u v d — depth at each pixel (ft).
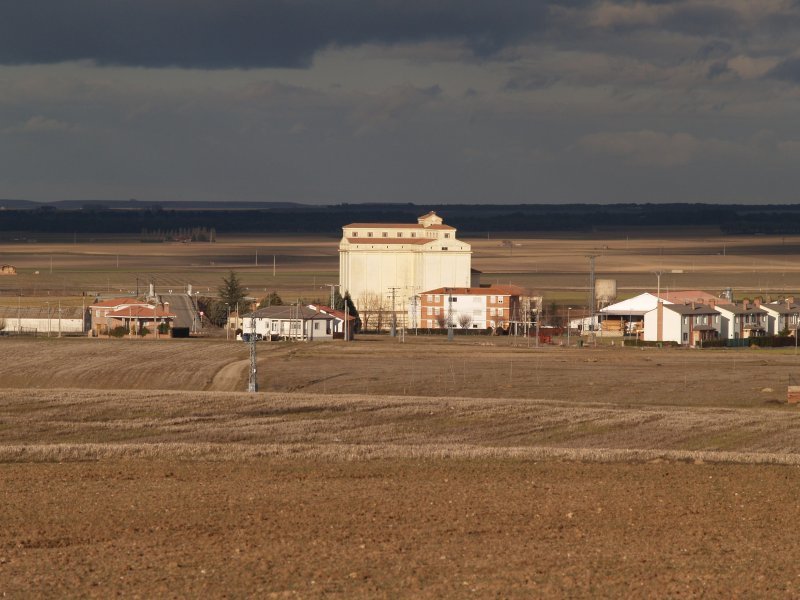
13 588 462.60
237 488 646.33
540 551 520.83
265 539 538.06
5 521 567.59
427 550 520.01
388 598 450.71
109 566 492.13
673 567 497.87
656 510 605.31
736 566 500.33
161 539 536.42
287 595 452.35
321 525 564.30
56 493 629.10
